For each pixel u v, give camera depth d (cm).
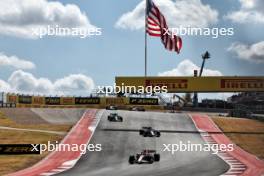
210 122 13738
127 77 12925
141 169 7181
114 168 7375
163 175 6588
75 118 13938
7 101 14962
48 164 7875
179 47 11506
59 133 11462
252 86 12950
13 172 7050
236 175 6831
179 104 19375
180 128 12656
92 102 16662
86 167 7562
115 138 10838
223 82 13012
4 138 10581
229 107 19062
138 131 11850
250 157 8894
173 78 12988
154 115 14562
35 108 14750
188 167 7475
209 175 6744
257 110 17438
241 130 12556
